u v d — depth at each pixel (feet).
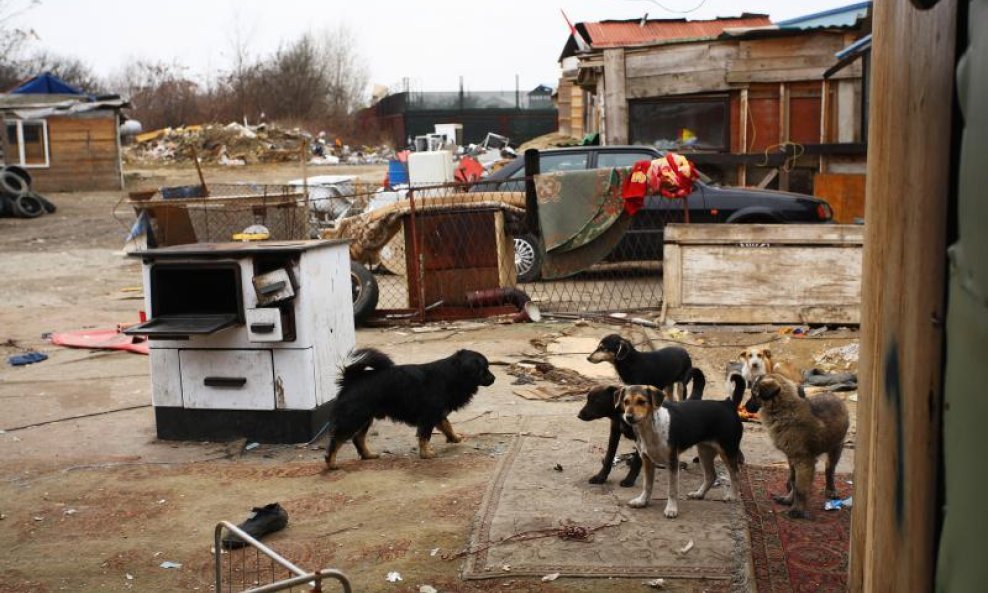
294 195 39.73
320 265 21.85
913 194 7.20
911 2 6.60
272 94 153.17
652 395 15.81
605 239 33.63
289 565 11.01
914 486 6.97
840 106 51.70
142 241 46.21
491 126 154.81
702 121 54.44
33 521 17.11
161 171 113.50
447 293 34.94
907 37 7.62
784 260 32.42
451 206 34.55
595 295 38.96
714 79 53.16
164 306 22.02
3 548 15.90
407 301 37.37
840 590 13.17
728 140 53.98
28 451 21.66
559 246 33.55
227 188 55.16
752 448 20.34
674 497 16.02
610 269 43.86
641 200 33.09
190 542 15.90
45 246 61.62
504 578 14.01
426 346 30.96
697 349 29.86
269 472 19.51
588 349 29.78
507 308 34.58
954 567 5.97
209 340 21.59
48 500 18.22
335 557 15.02
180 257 21.29
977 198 5.47
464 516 16.56
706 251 32.94
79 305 41.68
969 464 5.65
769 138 53.36
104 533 16.44
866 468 9.55
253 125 143.33
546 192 33.37
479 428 22.30
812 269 32.27
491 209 34.55
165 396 22.11
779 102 52.90
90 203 84.94
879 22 9.29
